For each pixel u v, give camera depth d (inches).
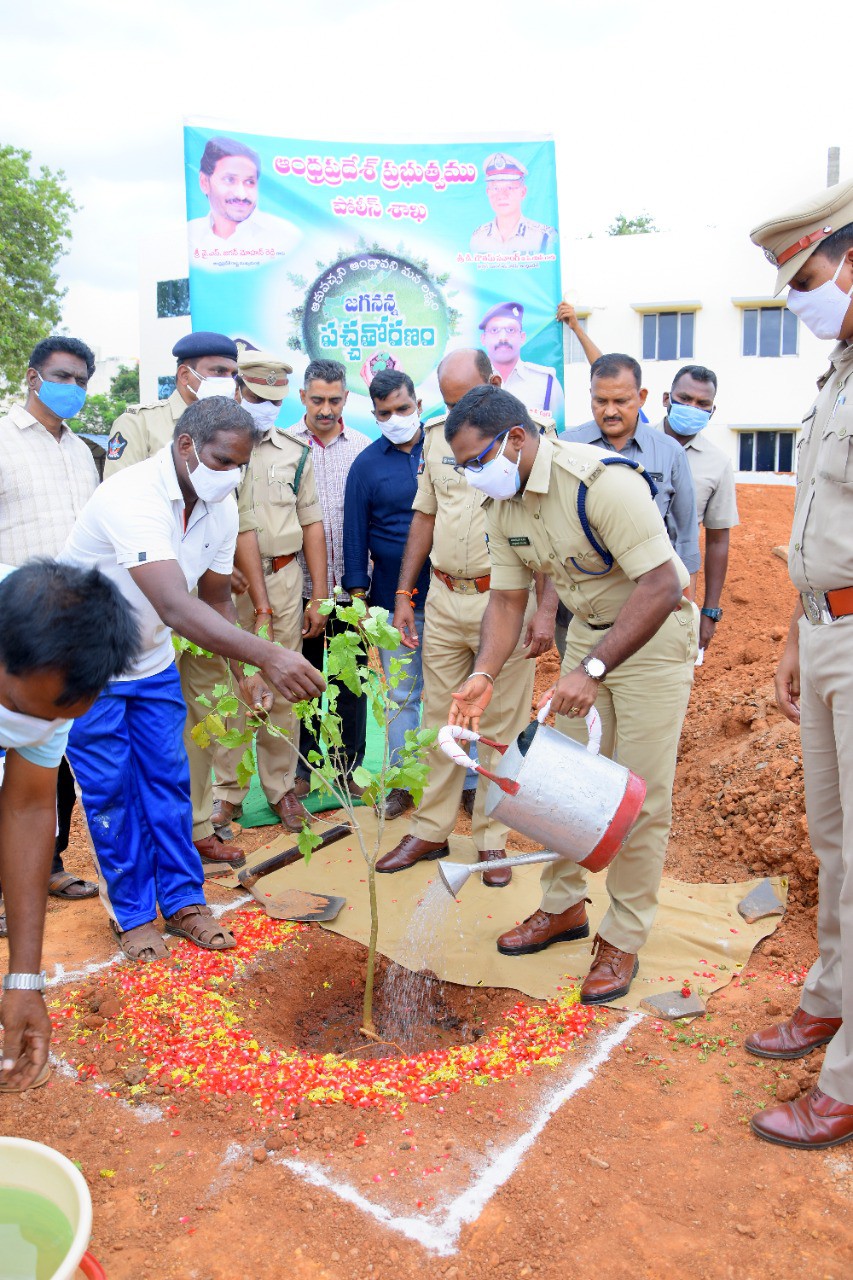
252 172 270.1
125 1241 105.9
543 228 281.3
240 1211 110.0
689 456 245.0
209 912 174.1
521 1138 121.8
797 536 124.2
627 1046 140.9
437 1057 140.5
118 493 146.6
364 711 237.8
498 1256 104.0
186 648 169.0
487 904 186.5
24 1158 90.1
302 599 226.8
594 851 127.3
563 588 152.9
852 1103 119.3
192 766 196.9
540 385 288.4
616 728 155.7
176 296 1199.6
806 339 1051.9
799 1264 102.9
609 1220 108.8
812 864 180.1
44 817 113.7
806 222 113.1
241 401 209.2
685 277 1067.3
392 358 282.7
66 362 183.2
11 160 1227.9
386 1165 116.9
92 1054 138.6
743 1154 119.2
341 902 185.0
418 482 207.2
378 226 276.7
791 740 210.5
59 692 85.9
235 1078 133.0
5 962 164.6
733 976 159.3
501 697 192.2
